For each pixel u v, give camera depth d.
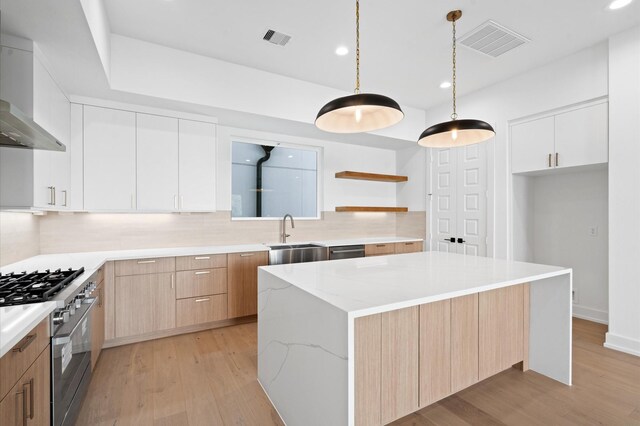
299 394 1.73
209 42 3.02
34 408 1.26
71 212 3.12
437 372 1.86
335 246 4.21
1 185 2.02
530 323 2.51
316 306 1.55
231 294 3.44
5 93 2.00
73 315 1.74
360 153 5.21
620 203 2.90
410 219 5.28
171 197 3.36
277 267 2.30
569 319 2.29
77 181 2.92
